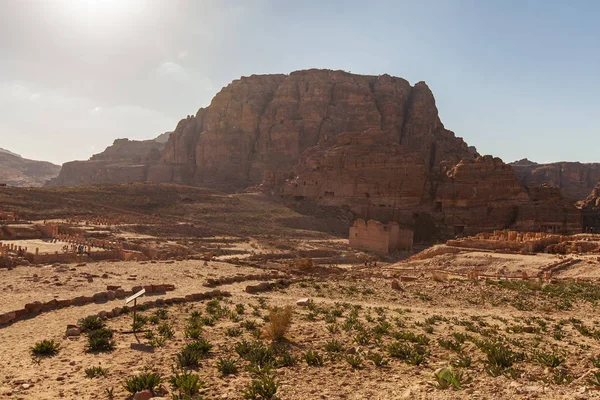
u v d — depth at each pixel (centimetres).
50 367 1552
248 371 1503
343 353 1744
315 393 1263
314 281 4216
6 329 2072
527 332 2292
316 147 16062
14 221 7806
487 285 4091
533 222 11869
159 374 1473
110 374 1473
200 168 19812
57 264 4328
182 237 9000
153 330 2095
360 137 14988
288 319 2094
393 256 9706
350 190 14038
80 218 9675
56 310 2445
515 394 1073
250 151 19238
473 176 12988
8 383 1381
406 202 13550
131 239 7606
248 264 5409
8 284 3102
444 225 12631
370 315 2689
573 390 1061
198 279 3825
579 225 11844
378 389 1291
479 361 1633
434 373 1362
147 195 12681
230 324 2275
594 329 2386
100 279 3500
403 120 19975
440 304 3256
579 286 4075
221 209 12506
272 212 12988
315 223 12669
